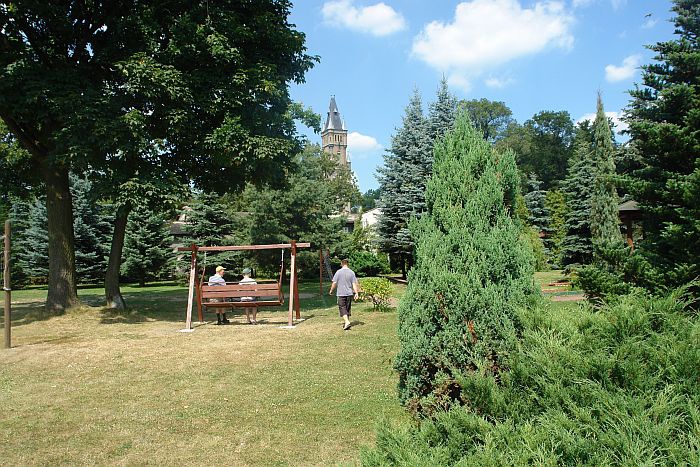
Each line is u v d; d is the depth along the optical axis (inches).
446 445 114.0
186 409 264.8
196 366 350.6
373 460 110.1
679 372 108.0
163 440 226.2
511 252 189.6
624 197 663.8
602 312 134.3
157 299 845.8
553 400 112.7
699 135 381.4
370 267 1504.7
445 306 189.5
